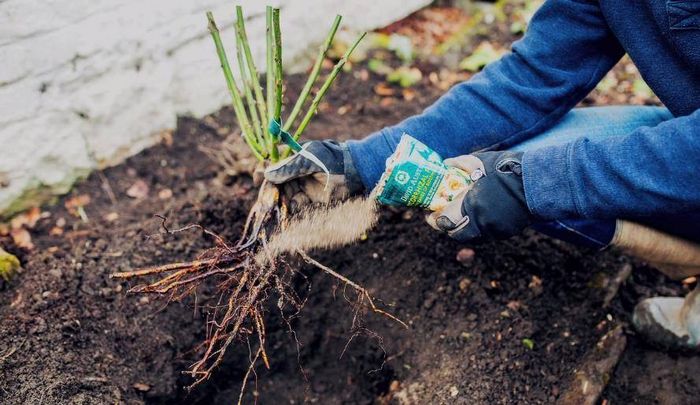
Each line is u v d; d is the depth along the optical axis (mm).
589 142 1268
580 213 1265
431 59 2676
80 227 1949
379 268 1913
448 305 1829
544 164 1275
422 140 1504
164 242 1867
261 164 1667
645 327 1729
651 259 1515
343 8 2551
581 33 1408
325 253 1894
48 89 1896
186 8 2076
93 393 1573
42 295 1715
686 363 1705
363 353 1862
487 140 1512
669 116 1552
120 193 2076
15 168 1907
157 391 1675
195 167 2160
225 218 1944
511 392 1641
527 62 1462
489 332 1751
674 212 1233
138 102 2098
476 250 1908
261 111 1607
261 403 1859
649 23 1301
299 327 1898
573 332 1758
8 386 1535
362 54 2615
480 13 2896
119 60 2002
